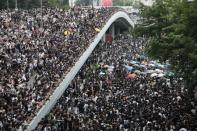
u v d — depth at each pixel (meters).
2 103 39.41
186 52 36.34
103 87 53.19
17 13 75.44
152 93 48.53
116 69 65.69
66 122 37.69
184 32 37.72
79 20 81.94
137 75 62.12
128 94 48.06
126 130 35.25
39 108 43.75
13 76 46.56
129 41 103.94
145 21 47.09
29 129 39.66
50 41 62.84
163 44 41.78
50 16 78.06
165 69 65.19
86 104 44.41
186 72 38.38
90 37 76.19
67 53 60.66
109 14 98.19
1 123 36.00
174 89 51.53
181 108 40.84
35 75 50.69
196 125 35.78
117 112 39.81
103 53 81.12
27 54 55.62
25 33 63.97
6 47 54.97
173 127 34.94
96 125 35.62
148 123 35.47
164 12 45.97
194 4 37.22
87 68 66.06
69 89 54.22
